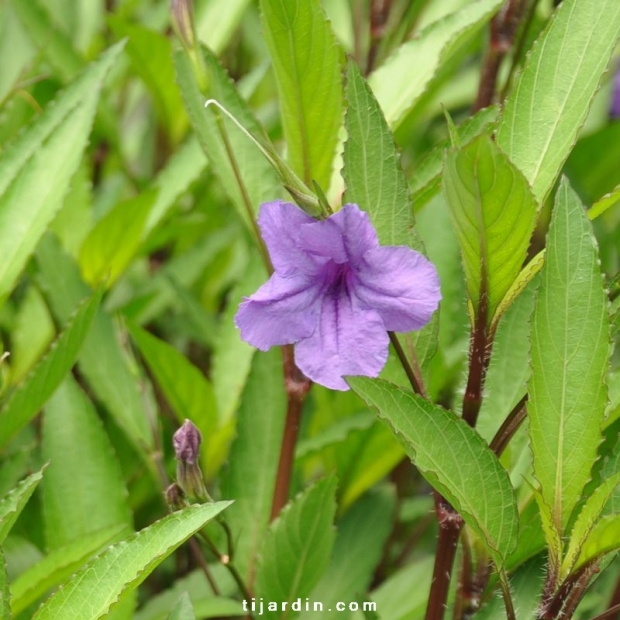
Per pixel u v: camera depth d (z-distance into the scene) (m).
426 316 0.46
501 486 0.46
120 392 0.61
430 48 0.57
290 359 0.56
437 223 0.64
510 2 0.62
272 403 0.59
